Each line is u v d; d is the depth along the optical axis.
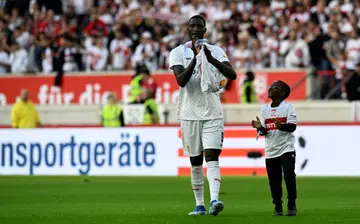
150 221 25.12
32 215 27.88
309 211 28.80
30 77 73.94
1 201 35.12
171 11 75.25
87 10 79.62
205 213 26.92
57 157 56.50
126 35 73.62
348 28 68.31
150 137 55.03
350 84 63.53
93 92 71.94
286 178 25.89
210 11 73.81
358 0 70.88
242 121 64.81
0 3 81.94
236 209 29.88
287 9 71.81
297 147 52.84
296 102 64.31
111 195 38.62
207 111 25.81
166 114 66.31
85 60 74.50
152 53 71.12
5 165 57.62
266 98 66.50
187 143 26.36
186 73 25.30
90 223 24.86
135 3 77.38
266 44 69.12
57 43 76.44
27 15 80.50
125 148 55.38
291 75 66.00
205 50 25.31
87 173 55.91
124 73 70.94
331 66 66.25
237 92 67.12
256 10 73.94
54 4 80.38
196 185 26.84
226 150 54.03
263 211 28.77
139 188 43.50
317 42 66.50
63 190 42.25
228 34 70.50
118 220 25.67
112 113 59.19
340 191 39.94
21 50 75.88
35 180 51.03
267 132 26.06
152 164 54.97
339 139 52.16
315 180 48.81
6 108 72.56
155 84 64.81
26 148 57.19
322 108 63.81
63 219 26.28
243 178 50.78
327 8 71.25
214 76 25.39
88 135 55.94
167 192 40.47
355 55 66.25
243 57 68.94
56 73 72.94
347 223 24.30
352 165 51.94
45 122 71.44
